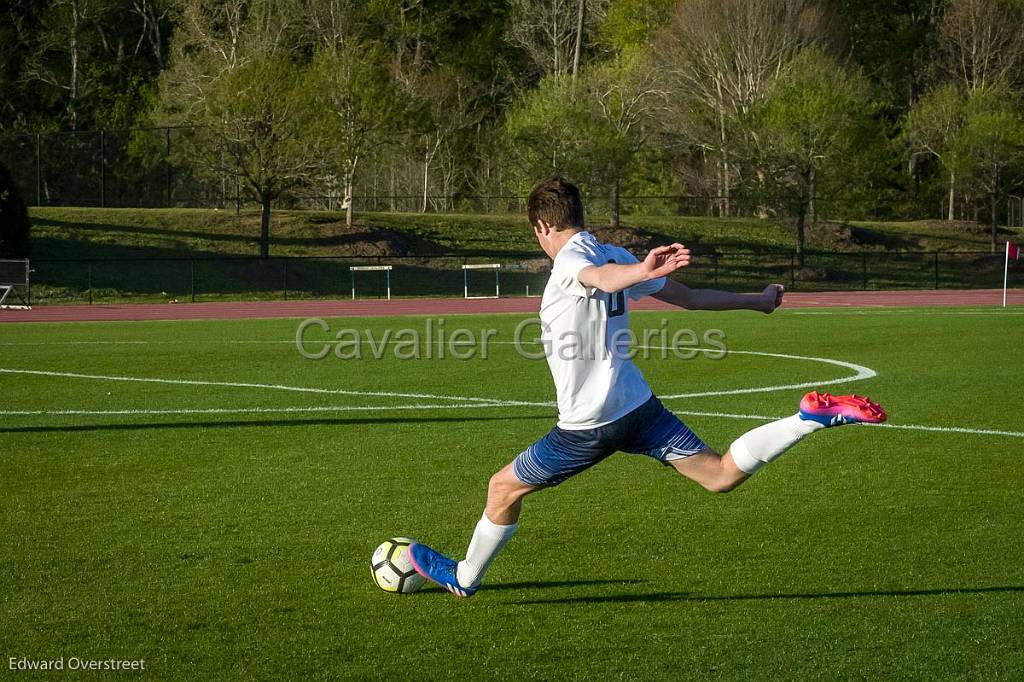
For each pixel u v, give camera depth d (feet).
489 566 30.76
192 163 260.42
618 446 26.30
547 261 254.88
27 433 55.36
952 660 25.14
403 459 48.57
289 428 56.75
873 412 24.08
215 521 37.60
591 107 294.66
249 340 115.34
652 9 364.58
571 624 27.66
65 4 379.96
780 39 315.78
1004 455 48.70
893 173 314.35
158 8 394.73
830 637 26.58
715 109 325.21
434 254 268.00
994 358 90.84
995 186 299.58
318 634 26.99
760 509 39.09
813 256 286.66
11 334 127.24
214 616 28.19
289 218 277.03
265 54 267.18
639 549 34.17
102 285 218.59
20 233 222.28
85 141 297.53
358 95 258.57
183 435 54.75
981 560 32.76
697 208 354.74
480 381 76.84
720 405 65.05
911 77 406.62
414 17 382.63
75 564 32.53
